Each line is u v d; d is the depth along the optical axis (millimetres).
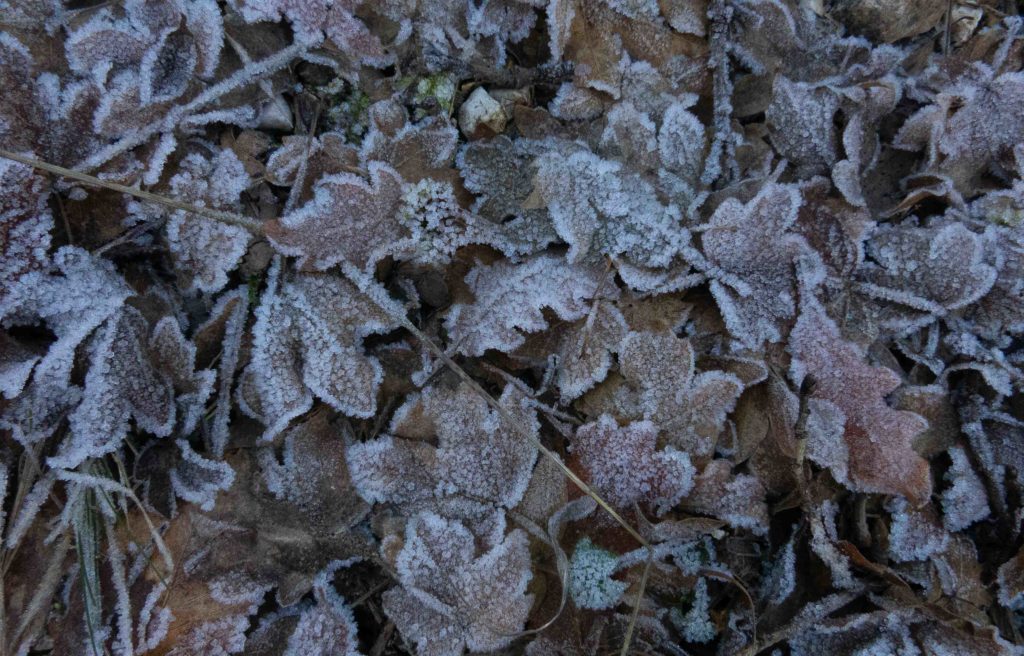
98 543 489
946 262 525
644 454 517
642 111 533
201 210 490
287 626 503
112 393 485
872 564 514
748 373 521
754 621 512
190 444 503
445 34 522
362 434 521
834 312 527
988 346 535
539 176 506
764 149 537
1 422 475
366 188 506
